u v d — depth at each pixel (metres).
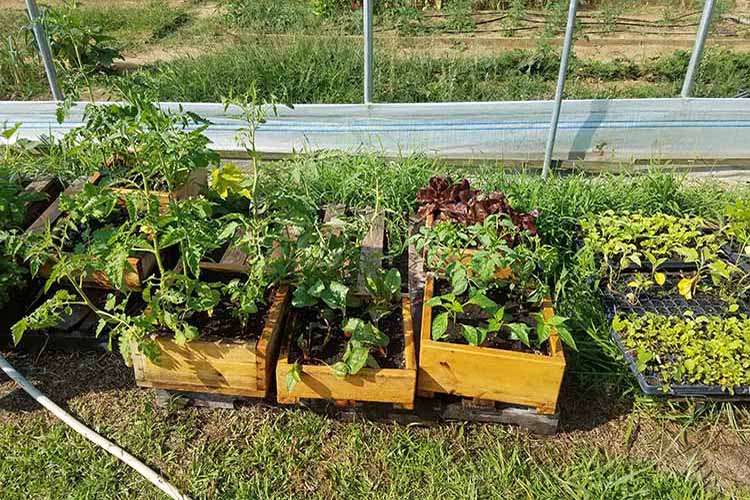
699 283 3.36
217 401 2.78
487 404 2.69
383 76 5.81
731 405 2.81
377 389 2.57
